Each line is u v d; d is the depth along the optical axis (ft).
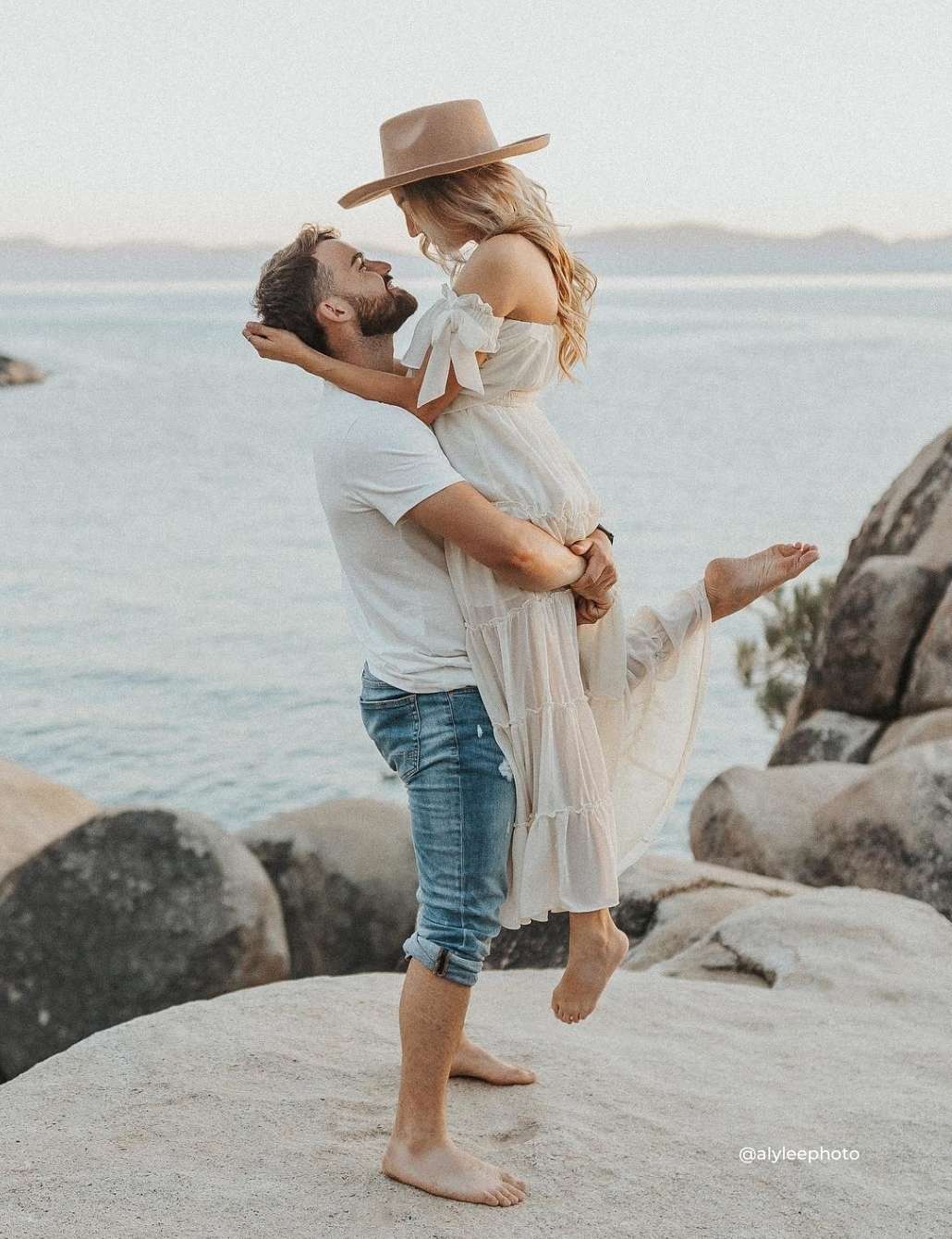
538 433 9.28
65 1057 11.21
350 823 25.48
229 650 102.63
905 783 20.76
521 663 8.99
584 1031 12.07
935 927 15.21
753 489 189.37
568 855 9.12
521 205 9.28
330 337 9.19
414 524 9.05
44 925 23.08
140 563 144.66
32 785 36.01
